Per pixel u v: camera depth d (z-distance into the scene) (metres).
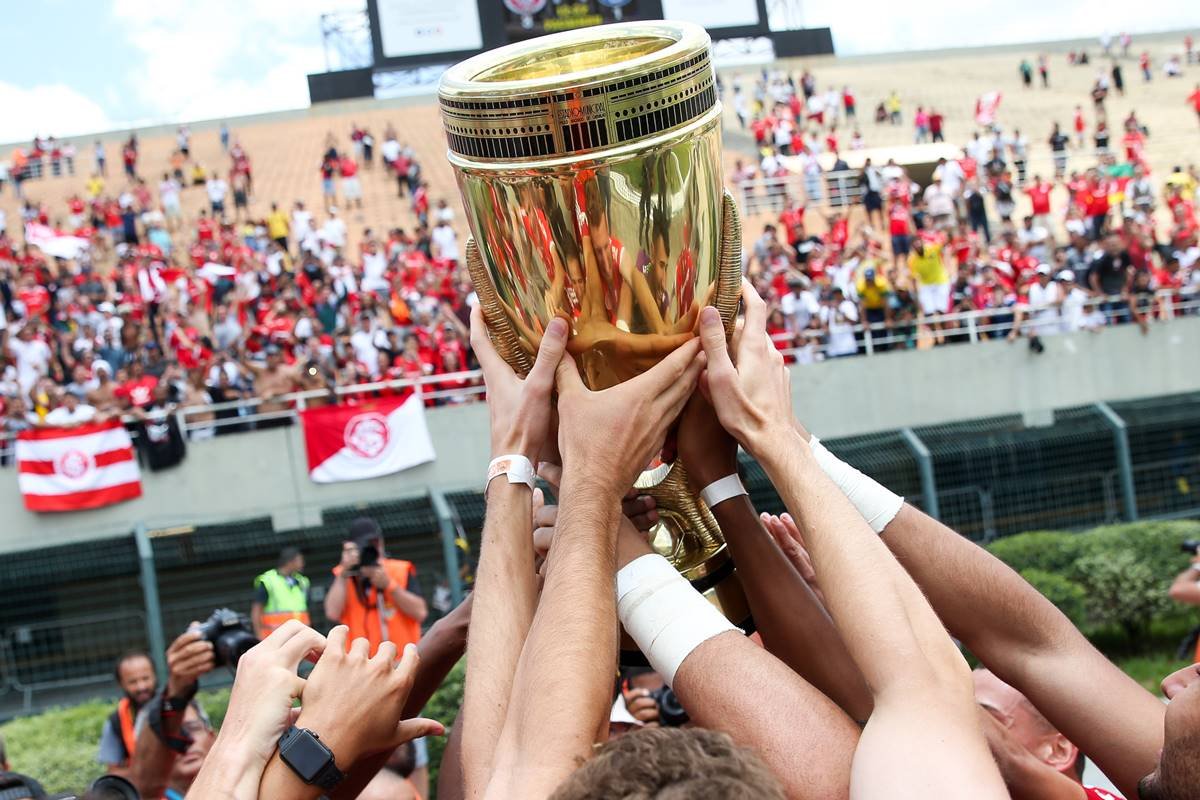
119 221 29.22
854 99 38.25
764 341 2.01
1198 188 26.00
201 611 14.61
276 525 14.77
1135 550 12.73
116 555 14.39
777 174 27.09
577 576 1.79
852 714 1.96
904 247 21.08
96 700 12.76
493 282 2.05
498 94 1.85
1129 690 2.05
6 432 15.06
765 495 11.88
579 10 29.98
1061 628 2.10
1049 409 17.00
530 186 1.89
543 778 1.59
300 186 34.53
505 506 2.00
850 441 16.17
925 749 1.56
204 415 15.16
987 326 17.36
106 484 14.39
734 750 1.40
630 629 1.87
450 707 8.52
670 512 2.20
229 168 35.91
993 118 35.19
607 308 1.96
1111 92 39.03
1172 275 18.72
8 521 14.42
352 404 14.95
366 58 39.69
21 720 10.32
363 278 20.12
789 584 2.00
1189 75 40.12
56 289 21.42
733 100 38.53
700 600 1.85
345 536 14.60
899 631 1.68
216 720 9.16
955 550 2.12
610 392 1.94
